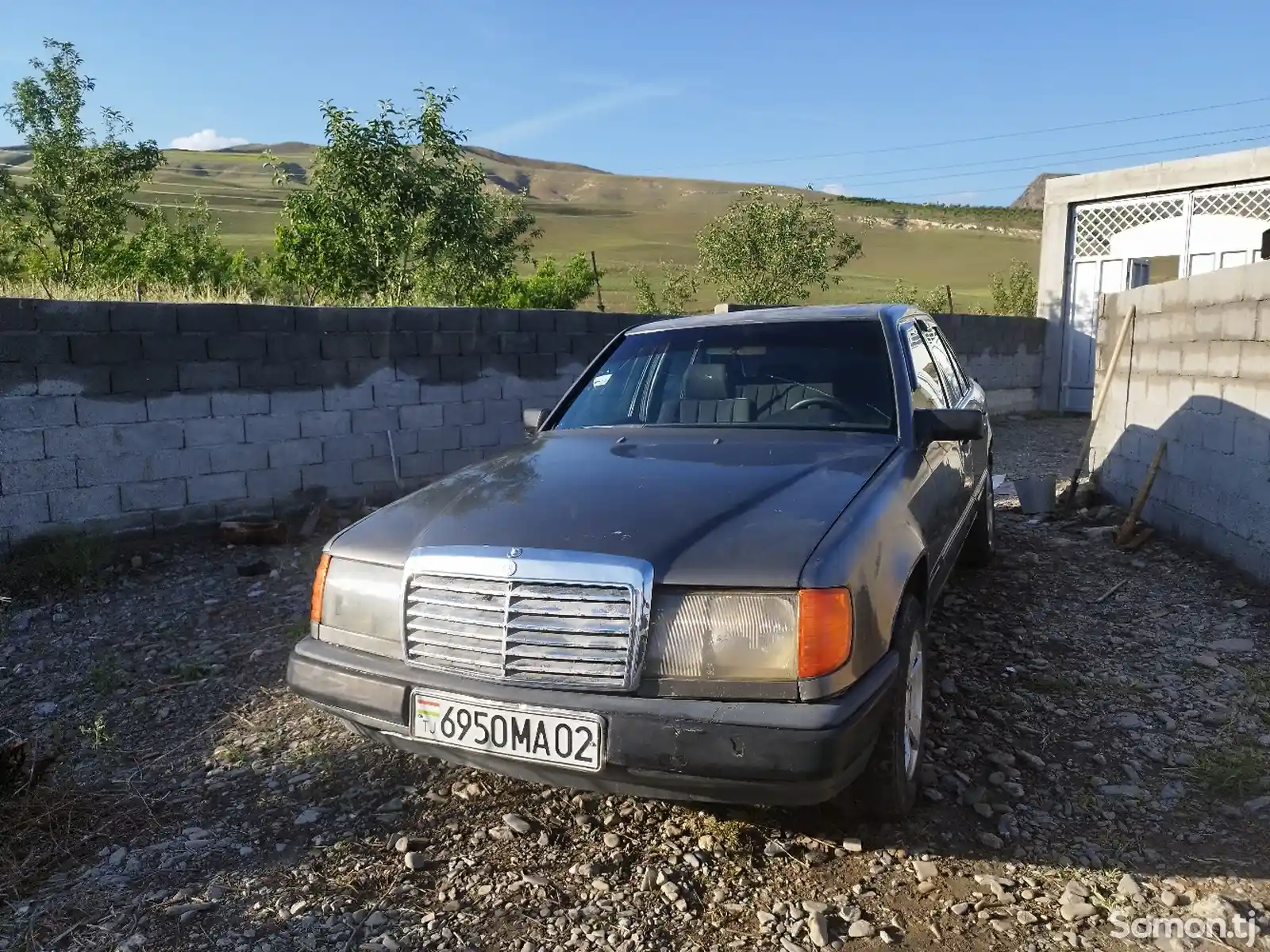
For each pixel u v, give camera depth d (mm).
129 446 6406
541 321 8633
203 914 2727
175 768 3635
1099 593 5445
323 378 7324
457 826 3160
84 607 5520
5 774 3443
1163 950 2518
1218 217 13414
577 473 3328
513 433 8562
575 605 2627
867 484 3166
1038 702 4027
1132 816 3164
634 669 2582
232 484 6910
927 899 2748
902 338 4168
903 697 2963
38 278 15094
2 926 2691
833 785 2523
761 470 3246
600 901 2756
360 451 7598
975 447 5211
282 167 14211
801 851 2982
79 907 2770
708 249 21969
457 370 8133
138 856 3027
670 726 2502
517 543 2752
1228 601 5168
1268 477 5250
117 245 17812
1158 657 4492
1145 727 3785
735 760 2467
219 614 5367
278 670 4535
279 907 2750
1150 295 6957
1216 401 5852
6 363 5859
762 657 2545
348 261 13281
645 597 2588
